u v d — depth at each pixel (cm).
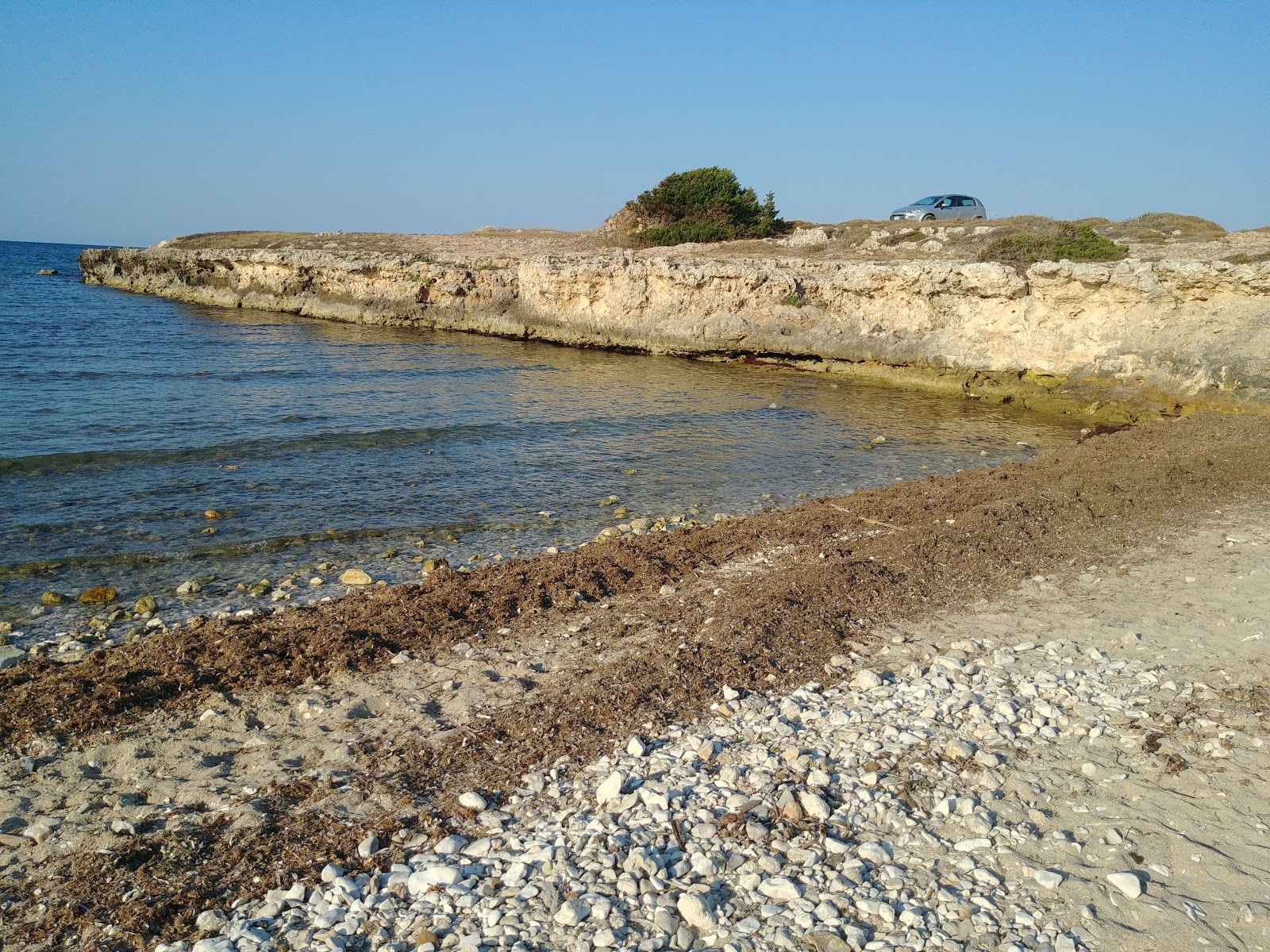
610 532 1242
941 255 3412
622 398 2472
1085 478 1356
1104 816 494
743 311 3266
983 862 457
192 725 646
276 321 4256
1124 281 2325
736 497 1497
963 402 2592
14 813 525
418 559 1120
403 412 2130
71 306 4506
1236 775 524
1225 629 765
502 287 4012
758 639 772
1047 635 787
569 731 616
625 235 5019
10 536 1137
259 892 448
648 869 452
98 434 1706
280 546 1153
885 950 391
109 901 438
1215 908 411
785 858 465
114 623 893
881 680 693
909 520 1203
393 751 600
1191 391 2230
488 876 457
